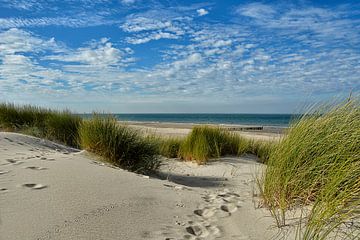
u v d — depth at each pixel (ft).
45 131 30.30
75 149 25.25
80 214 9.13
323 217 8.01
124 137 20.66
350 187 8.95
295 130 12.17
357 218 8.38
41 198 10.12
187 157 27.63
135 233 8.46
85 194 10.89
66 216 8.90
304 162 10.96
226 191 14.87
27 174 12.78
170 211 10.57
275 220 9.68
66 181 12.14
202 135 28.78
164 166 24.47
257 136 48.19
